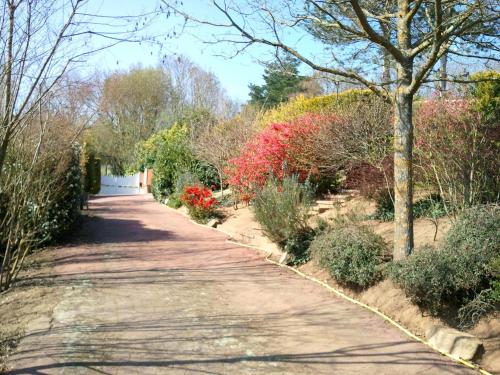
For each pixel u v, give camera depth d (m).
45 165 9.11
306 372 4.55
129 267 9.07
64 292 7.13
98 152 38.38
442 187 8.74
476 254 5.75
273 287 7.86
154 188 26.12
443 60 8.62
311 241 9.18
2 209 9.23
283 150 13.10
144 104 41.56
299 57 6.95
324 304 6.93
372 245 7.57
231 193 17.36
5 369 4.43
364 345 5.32
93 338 5.25
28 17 4.24
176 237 12.98
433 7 7.88
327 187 13.22
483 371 4.68
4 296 7.00
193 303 6.76
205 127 22.83
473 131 8.00
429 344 5.37
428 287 5.79
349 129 11.62
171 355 4.85
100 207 21.25
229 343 5.26
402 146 7.05
